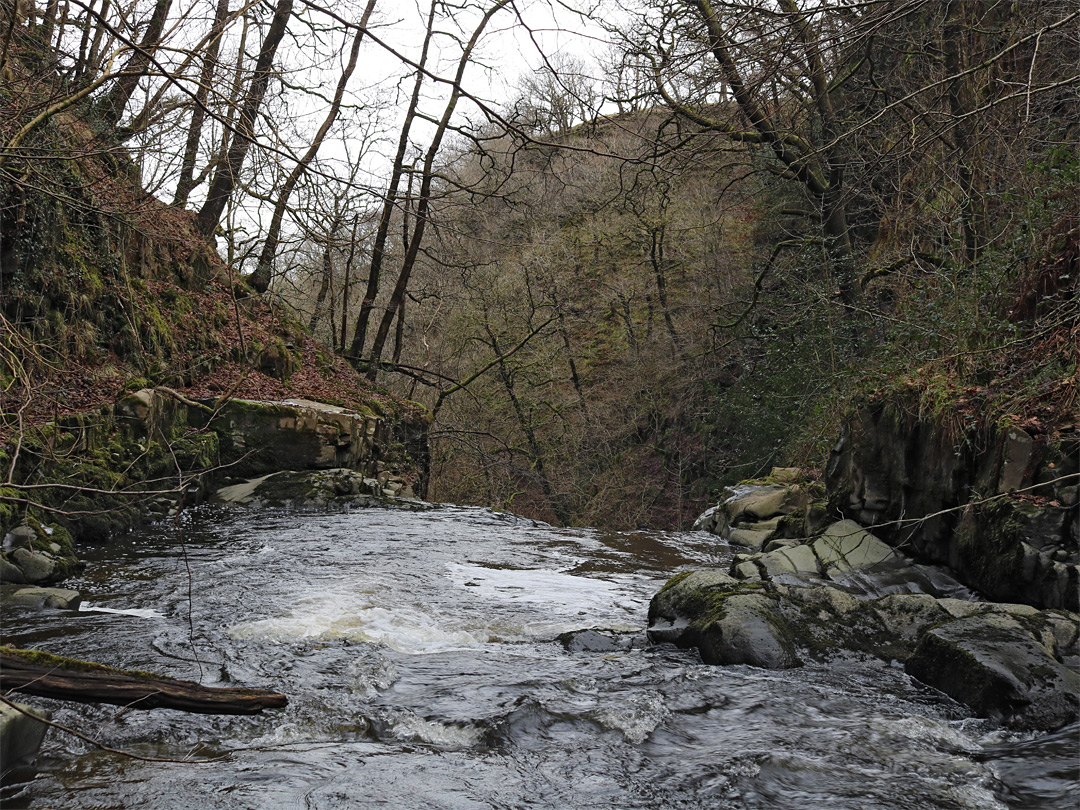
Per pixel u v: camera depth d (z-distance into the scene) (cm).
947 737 471
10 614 659
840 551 819
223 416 1409
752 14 683
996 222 1067
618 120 850
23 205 1015
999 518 688
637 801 389
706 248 2556
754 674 579
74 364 1181
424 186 2045
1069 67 916
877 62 1605
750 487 1427
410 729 471
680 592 707
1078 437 664
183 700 410
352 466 1609
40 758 410
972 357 848
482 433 2442
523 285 2783
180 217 1691
